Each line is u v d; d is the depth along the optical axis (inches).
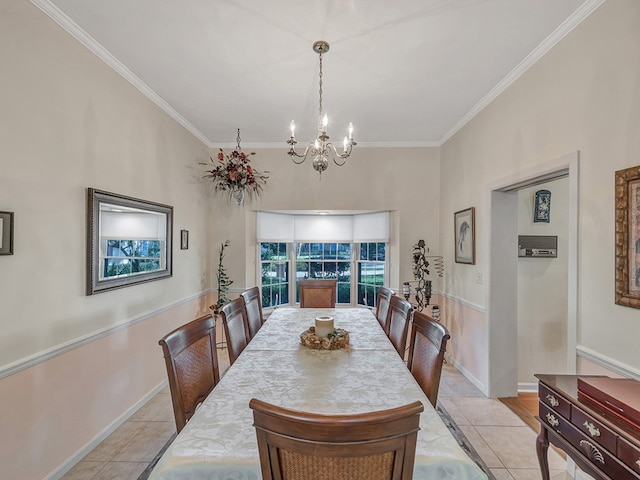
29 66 66.8
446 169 154.8
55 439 72.8
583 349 70.2
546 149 84.7
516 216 114.5
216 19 74.7
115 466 77.6
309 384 59.2
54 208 73.0
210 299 164.6
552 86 82.3
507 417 101.1
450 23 76.0
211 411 49.6
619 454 45.0
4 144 61.8
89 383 83.3
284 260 189.0
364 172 164.9
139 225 105.3
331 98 115.3
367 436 31.0
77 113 79.5
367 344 83.0
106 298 90.0
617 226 62.2
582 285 71.2
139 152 105.2
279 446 32.6
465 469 38.4
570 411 54.6
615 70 63.8
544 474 62.7
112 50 86.8
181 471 38.2
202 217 155.9
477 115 123.3
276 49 86.5
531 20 74.7
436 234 163.6
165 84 105.3
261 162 166.2
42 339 69.8
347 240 186.2
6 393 62.3
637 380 58.2
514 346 114.7
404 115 130.2
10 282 62.9
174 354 55.3
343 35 80.7
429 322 67.6
